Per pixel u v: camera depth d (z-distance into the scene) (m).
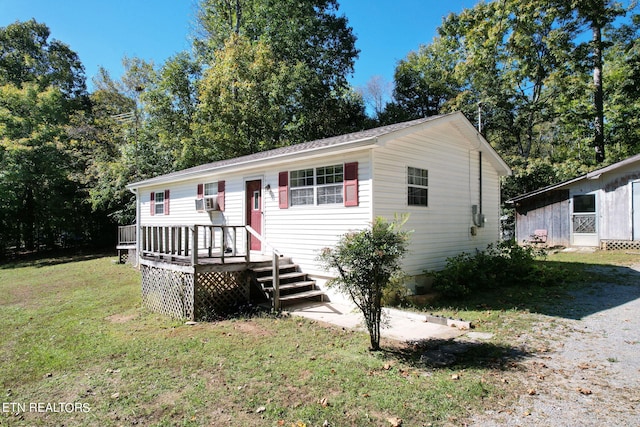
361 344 5.00
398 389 3.61
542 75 19.66
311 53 23.28
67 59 29.34
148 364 4.52
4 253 20.52
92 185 21.70
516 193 19.56
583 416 3.05
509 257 9.92
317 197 8.18
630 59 18.47
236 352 4.82
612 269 10.04
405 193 7.95
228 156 20.30
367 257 4.53
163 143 19.94
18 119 19.17
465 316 6.30
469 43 21.36
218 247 10.74
